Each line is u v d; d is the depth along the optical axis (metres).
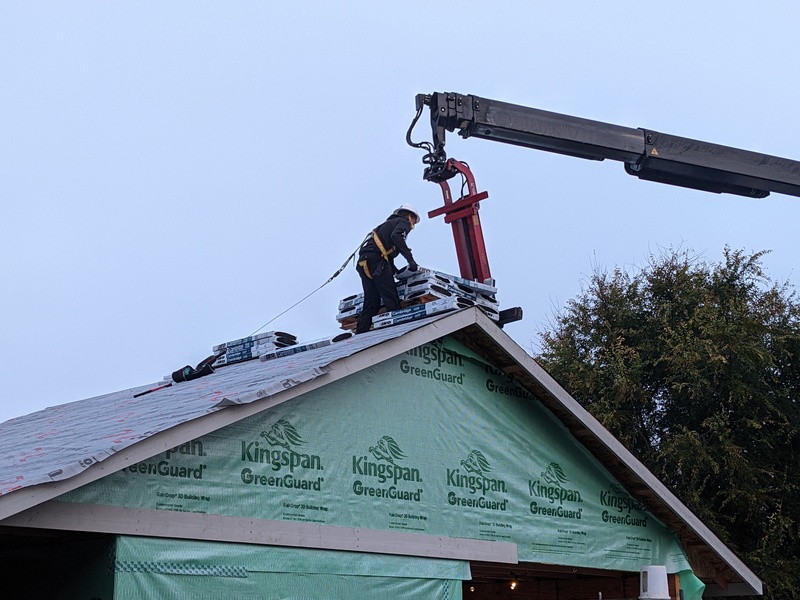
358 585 10.46
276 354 13.73
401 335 11.10
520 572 13.59
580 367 23.88
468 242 13.95
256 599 9.57
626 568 13.16
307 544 10.05
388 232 13.86
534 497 12.41
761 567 20.53
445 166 12.47
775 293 24.19
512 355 12.15
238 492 9.65
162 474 9.11
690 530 13.77
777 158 13.47
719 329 22.27
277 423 10.16
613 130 12.74
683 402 23.48
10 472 8.39
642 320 24.88
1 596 9.64
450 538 11.39
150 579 8.84
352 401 10.91
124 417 10.83
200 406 9.73
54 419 13.88
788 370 23.14
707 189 13.74
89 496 8.50
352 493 10.62
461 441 11.88
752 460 21.89
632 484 13.45
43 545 9.30
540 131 12.38
